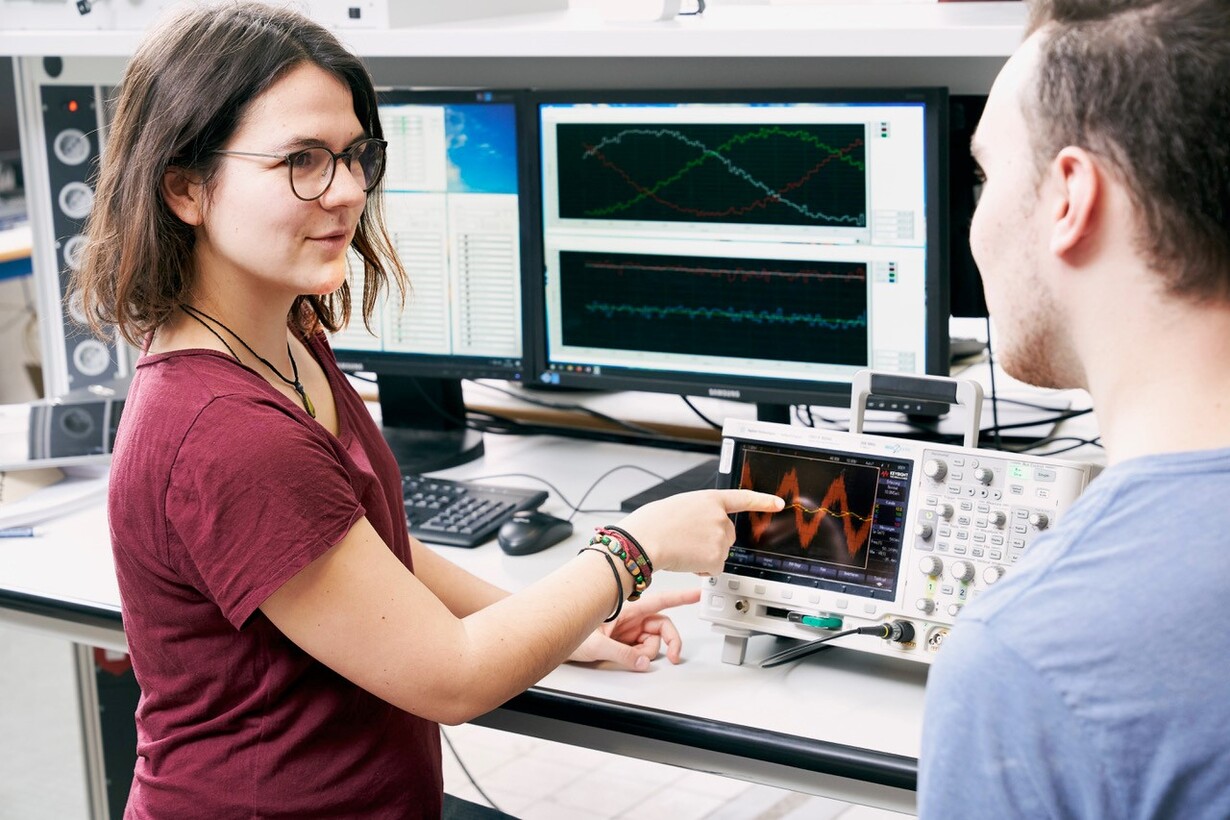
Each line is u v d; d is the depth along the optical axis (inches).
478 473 73.0
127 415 42.1
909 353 65.0
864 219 64.2
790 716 47.1
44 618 58.4
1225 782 22.7
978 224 29.0
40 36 74.9
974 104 69.2
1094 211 25.7
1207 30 24.3
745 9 73.4
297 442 39.6
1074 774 23.6
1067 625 23.8
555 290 71.7
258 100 40.6
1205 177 24.1
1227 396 24.7
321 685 42.8
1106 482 25.1
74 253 83.2
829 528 50.5
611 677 50.6
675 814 92.4
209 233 42.1
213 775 42.9
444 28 67.4
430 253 73.5
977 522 47.9
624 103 67.3
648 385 70.8
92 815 81.6
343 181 42.1
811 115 63.9
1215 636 22.9
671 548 47.8
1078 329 27.0
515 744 102.7
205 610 41.4
